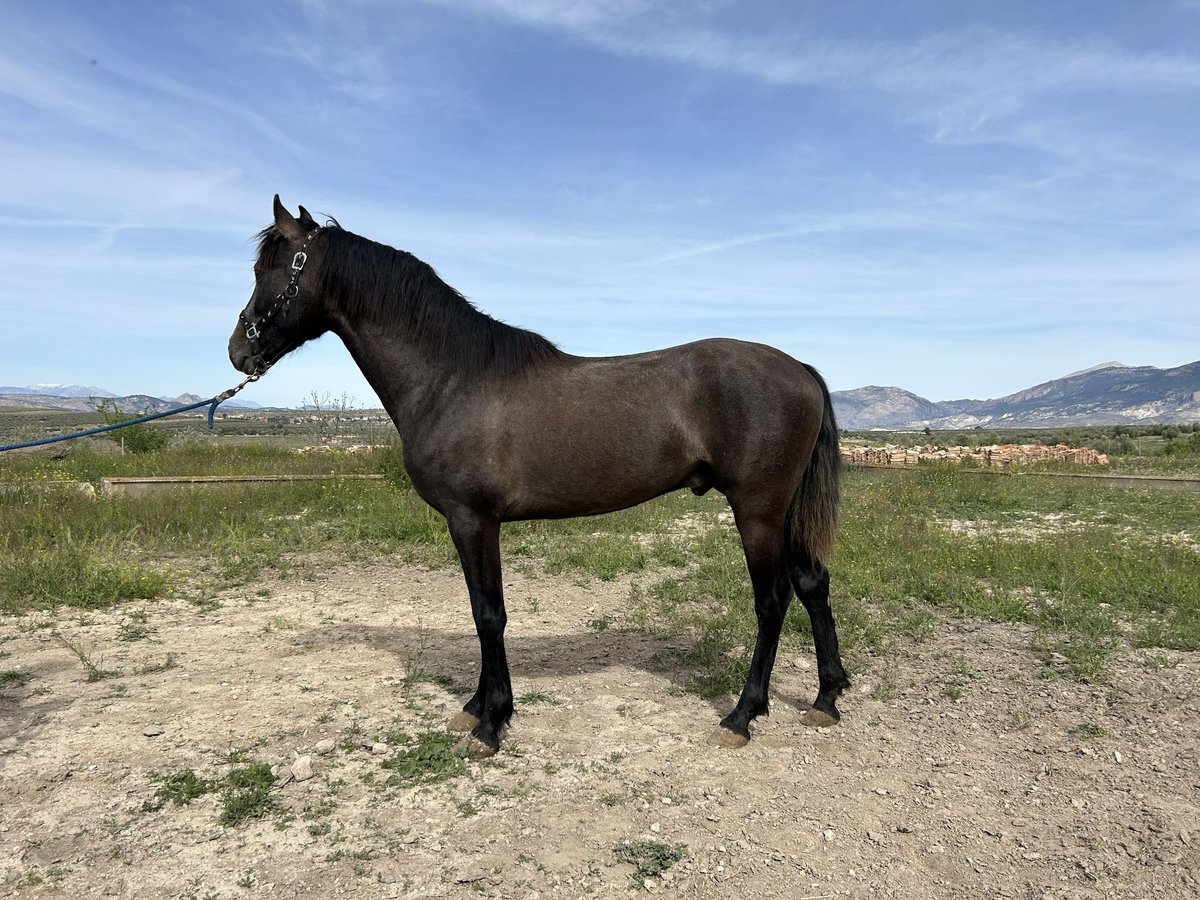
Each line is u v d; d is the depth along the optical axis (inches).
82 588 224.8
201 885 96.0
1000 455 669.3
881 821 111.0
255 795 115.6
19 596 219.9
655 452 134.0
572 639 197.5
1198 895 91.8
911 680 164.4
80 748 130.9
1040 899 92.4
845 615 203.5
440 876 98.0
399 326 139.6
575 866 100.3
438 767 126.1
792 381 134.6
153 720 143.1
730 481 133.9
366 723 143.9
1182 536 316.8
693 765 128.3
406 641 194.5
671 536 328.2
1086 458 659.4
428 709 151.0
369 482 430.9
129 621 207.6
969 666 171.5
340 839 106.0
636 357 141.6
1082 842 103.8
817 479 141.8
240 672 170.1
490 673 136.5
